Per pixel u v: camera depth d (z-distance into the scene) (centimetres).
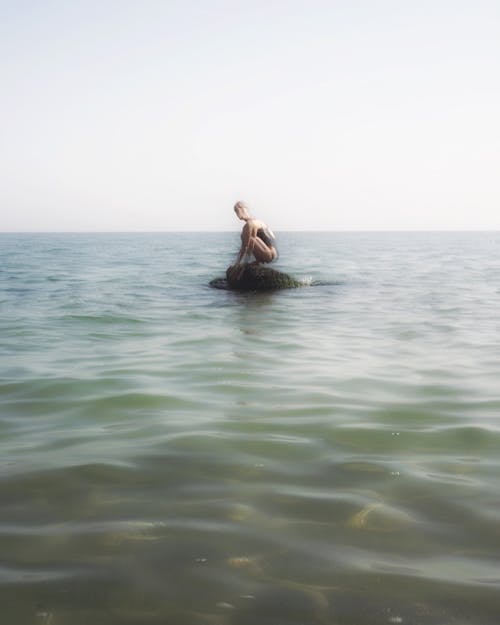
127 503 319
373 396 552
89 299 1373
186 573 250
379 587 240
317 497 327
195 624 218
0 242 7688
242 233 1574
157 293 1509
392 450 406
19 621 219
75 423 469
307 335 908
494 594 235
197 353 764
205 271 2289
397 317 1108
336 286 1688
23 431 449
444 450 405
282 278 1590
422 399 541
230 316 1118
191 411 503
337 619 220
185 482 348
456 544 274
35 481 349
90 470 366
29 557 263
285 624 217
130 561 260
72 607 227
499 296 1455
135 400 538
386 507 314
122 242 7931
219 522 296
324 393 562
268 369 669
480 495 329
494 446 412
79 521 298
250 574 250
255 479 353
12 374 636
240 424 466
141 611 225
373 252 4294
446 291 1566
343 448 409
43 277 1981
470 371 657
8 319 1059
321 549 270
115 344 828
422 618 220
